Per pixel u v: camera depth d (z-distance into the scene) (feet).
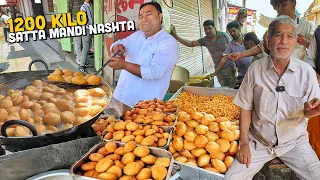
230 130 6.64
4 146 4.90
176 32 17.19
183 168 5.74
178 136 6.33
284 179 6.81
